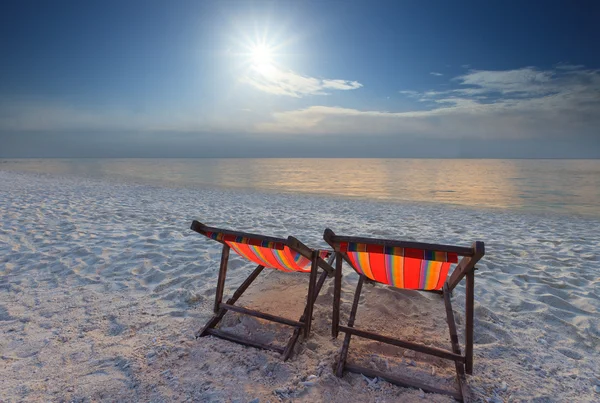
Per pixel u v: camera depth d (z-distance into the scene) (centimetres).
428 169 4722
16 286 323
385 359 220
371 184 2103
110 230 556
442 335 255
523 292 346
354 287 335
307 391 189
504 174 3266
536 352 236
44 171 2712
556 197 1380
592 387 201
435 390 191
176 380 195
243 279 354
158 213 746
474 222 781
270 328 252
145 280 352
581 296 336
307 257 224
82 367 205
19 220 598
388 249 181
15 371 200
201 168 4544
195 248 464
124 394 183
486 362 221
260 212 842
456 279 227
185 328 253
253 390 188
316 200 1197
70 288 325
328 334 251
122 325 256
